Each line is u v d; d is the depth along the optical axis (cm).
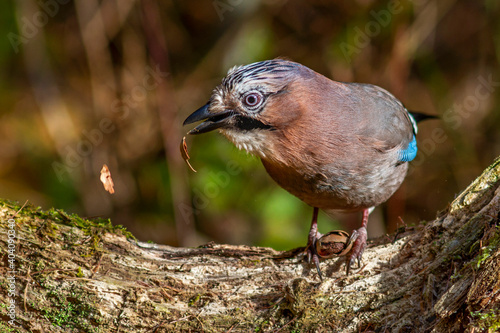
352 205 737
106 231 634
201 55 1368
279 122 664
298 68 675
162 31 1336
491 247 532
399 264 617
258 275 625
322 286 599
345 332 579
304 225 1177
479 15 1325
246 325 593
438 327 530
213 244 691
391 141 717
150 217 1263
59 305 592
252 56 1336
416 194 1283
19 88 1386
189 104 1328
